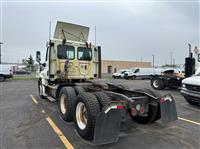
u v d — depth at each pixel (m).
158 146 4.71
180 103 10.05
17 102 9.99
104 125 4.46
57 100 8.16
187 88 9.03
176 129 5.89
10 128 5.91
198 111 8.23
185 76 13.27
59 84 8.05
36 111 8.02
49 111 8.02
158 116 5.77
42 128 5.93
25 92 14.12
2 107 8.80
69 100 6.28
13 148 4.56
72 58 8.89
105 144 4.79
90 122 4.81
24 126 6.11
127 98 5.43
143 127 6.04
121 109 4.64
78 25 9.30
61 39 8.80
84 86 6.91
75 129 5.66
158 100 5.66
